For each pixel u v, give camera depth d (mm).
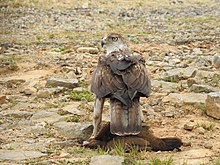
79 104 19797
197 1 68500
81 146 15367
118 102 13617
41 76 24719
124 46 15617
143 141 14688
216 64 26344
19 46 34750
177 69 24516
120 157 13633
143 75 14148
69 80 22688
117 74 13992
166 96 20359
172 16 54406
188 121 17516
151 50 32156
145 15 54906
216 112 17734
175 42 35656
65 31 43219
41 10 55469
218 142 15484
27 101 20641
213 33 40969
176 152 14578
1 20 49062
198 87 21031
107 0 63875
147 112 18516
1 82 23641
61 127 16719
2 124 17656
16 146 15406
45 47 34219
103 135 15258
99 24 47812
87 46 34312
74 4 59969
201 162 13727
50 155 14539
